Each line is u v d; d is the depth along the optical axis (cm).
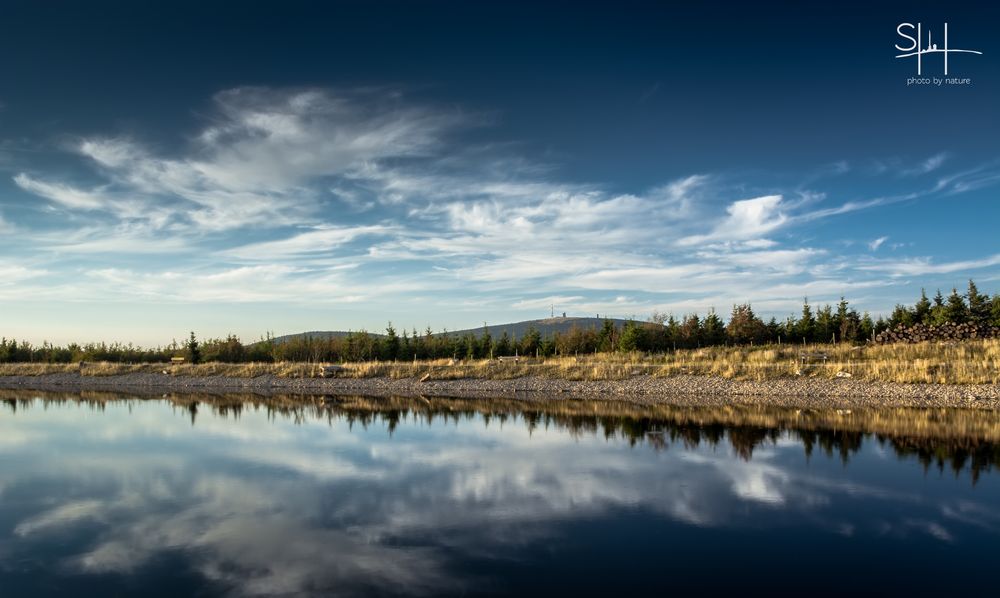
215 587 852
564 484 1409
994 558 945
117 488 1402
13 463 1689
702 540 1029
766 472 1513
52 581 878
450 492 1346
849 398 3228
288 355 7344
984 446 1833
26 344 8094
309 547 1006
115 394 4256
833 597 814
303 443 1989
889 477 1449
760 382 3741
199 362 6931
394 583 861
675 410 2867
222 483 1443
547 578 877
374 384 4662
